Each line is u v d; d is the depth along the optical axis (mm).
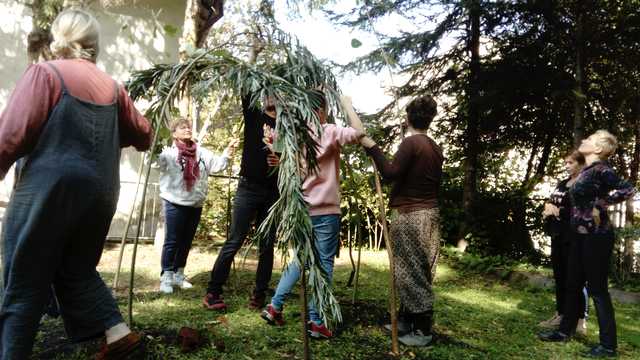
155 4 7836
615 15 6754
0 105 7344
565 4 6934
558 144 8508
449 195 8820
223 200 7879
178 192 4316
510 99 7332
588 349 3750
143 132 2576
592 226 3715
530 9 7020
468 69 8148
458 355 3307
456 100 8227
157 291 4395
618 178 3646
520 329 4195
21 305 2146
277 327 3504
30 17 7422
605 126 7605
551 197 4344
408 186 3387
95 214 2268
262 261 3887
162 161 4266
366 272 6215
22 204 2121
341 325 3699
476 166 8398
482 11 7156
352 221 4457
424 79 8352
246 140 3676
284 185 2518
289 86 2738
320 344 3260
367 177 4340
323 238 3350
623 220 6988
